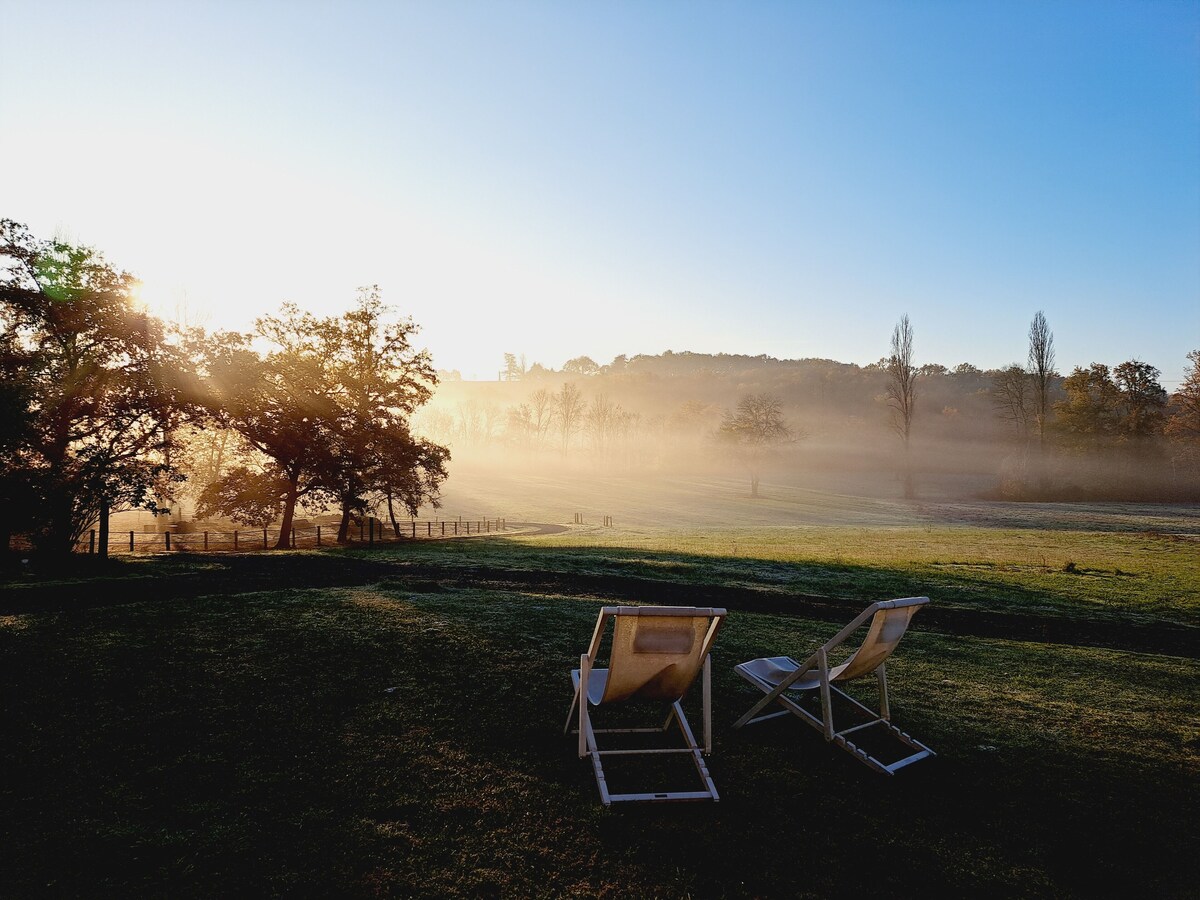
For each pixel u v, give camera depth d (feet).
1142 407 236.02
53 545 60.80
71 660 21.76
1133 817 14.26
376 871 11.40
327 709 18.45
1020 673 25.62
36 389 57.21
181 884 10.90
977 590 47.75
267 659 22.58
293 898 10.66
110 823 12.59
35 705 18.02
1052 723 19.99
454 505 226.17
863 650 16.90
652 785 14.93
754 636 29.96
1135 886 11.83
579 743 15.43
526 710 18.92
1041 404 239.71
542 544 91.30
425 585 40.29
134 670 21.02
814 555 73.51
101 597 34.50
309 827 12.67
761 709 18.53
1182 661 28.50
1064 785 15.69
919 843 12.92
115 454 72.49
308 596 34.65
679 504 230.68
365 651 23.93
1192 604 43.34
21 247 69.36
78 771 14.56
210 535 115.55
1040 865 12.37
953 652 28.68
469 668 22.44
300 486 104.27
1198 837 13.55
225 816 12.98
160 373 73.97
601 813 13.51
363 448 104.78
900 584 49.73
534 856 12.00
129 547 89.66
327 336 109.09
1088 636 33.71
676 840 12.70
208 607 30.78
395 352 114.62
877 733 18.54
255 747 15.98
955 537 111.45
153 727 16.89
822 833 13.16
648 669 15.01
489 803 13.76
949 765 16.61
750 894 11.14
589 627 29.30
